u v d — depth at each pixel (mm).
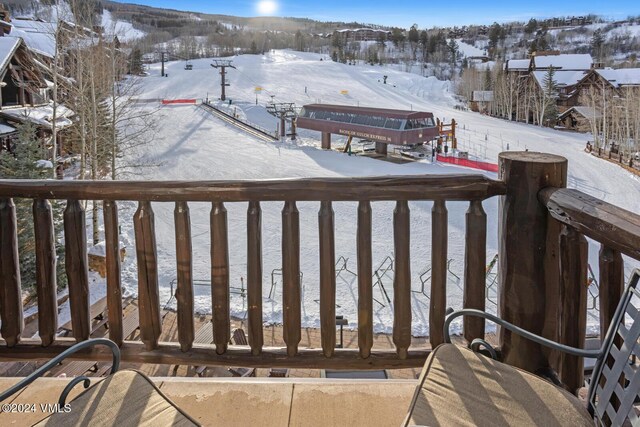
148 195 1777
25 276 9164
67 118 17469
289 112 38250
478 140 36000
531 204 1679
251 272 1820
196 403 1754
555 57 49500
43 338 1897
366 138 28188
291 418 1677
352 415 1692
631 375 1008
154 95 48812
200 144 27844
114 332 1898
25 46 15930
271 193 1751
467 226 1770
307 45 104438
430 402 1195
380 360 1878
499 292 1821
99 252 10883
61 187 1791
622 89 37688
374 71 76438
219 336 1878
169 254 12375
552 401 1205
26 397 1789
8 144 14625
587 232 1345
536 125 45094
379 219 14664
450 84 73188
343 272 11617
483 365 1364
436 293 1815
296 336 1865
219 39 101875
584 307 1493
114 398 1259
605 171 25531
